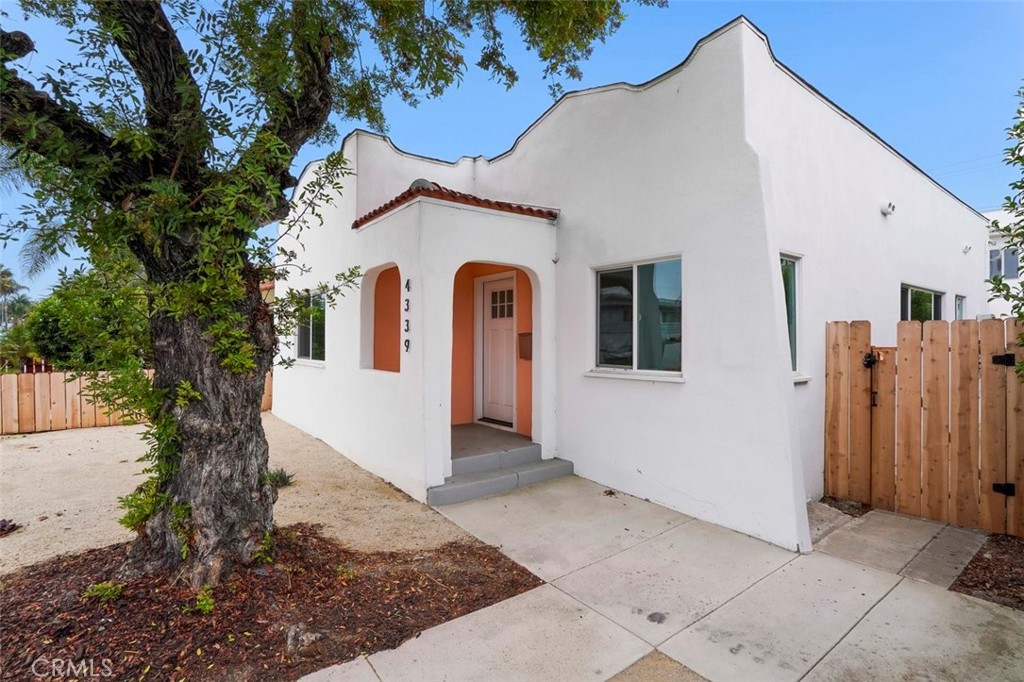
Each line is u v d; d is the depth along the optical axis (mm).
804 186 5363
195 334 3225
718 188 4781
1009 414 4496
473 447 6477
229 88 3146
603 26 5020
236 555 3238
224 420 3271
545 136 6922
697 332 4977
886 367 5234
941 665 2707
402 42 4492
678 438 5152
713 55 4816
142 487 3387
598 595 3471
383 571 3664
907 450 5082
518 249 6309
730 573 3811
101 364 3189
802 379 5156
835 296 5887
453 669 2646
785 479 4285
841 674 2641
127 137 2691
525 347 7281
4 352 9953
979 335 4664
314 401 9062
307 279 9305
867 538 4480
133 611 2869
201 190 3125
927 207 8344
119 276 3148
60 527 4395
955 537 4480
